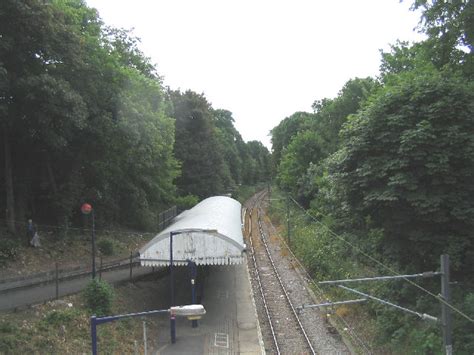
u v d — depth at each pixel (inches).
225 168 2955.2
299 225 1897.1
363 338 778.8
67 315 652.7
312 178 2042.3
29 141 994.7
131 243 1382.9
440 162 642.8
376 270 915.4
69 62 900.6
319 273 1202.0
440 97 690.2
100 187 1321.4
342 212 896.3
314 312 943.0
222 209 1284.4
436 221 669.9
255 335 765.9
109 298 730.2
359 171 725.3
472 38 776.3
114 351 636.7
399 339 685.9
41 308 658.2
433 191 678.5
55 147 951.6
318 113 2637.8
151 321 799.7
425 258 718.5
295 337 799.1
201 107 2443.4
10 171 983.0
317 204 1775.3
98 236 1282.0
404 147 668.1
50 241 1076.5
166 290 1007.6
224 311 906.7
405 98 713.6
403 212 701.3
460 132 664.4
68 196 1132.5
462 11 766.5
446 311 459.2
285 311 956.6
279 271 1352.1
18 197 1072.2
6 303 658.8
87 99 988.6
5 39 778.2
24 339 560.1
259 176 5502.0
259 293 1103.0
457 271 699.4
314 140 2301.9
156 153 1569.9
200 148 2400.3
